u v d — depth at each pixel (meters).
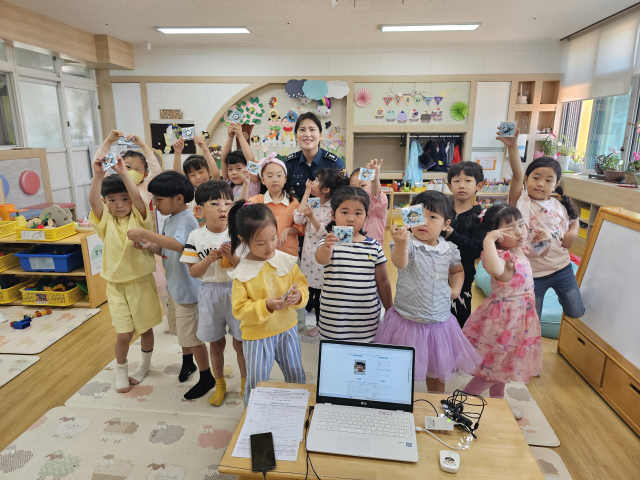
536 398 2.20
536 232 2.21
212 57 5.84
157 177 2.07
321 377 1.39
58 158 5.27
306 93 5.89
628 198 3.97
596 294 2.31
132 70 5.89
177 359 2.60
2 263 3.40
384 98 5.91
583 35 5.19
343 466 1.15
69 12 4.36
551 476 1.65
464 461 1.17
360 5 4.14
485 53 5.72
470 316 1.96
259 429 1.28
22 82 4.72
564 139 5.82
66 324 3.04
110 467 1.71
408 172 6.10
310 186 2.41
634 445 1.86
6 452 1.79
